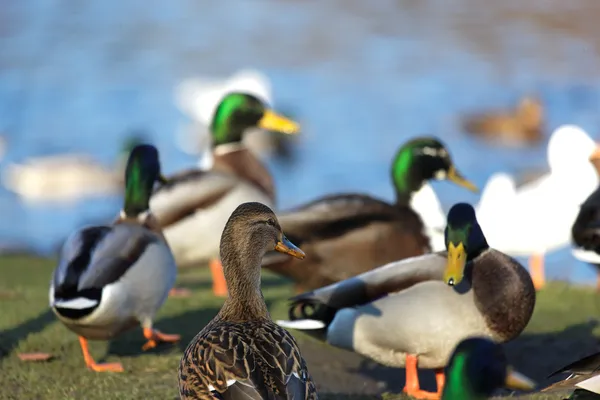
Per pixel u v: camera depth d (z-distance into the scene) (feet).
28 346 32.91
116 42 172.65
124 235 30.53
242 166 46.96
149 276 30.25
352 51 161.68
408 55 158.40
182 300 41.29
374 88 141.28
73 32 179.83
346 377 32.09
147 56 163.12
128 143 90.43
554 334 36.58
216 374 20.18
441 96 136.46
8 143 117.29
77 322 29.30
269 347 20.48
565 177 47.21
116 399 27.86
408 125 123.95
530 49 157.28
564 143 47.50
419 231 38.96
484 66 151.02
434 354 28.86
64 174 91.40
